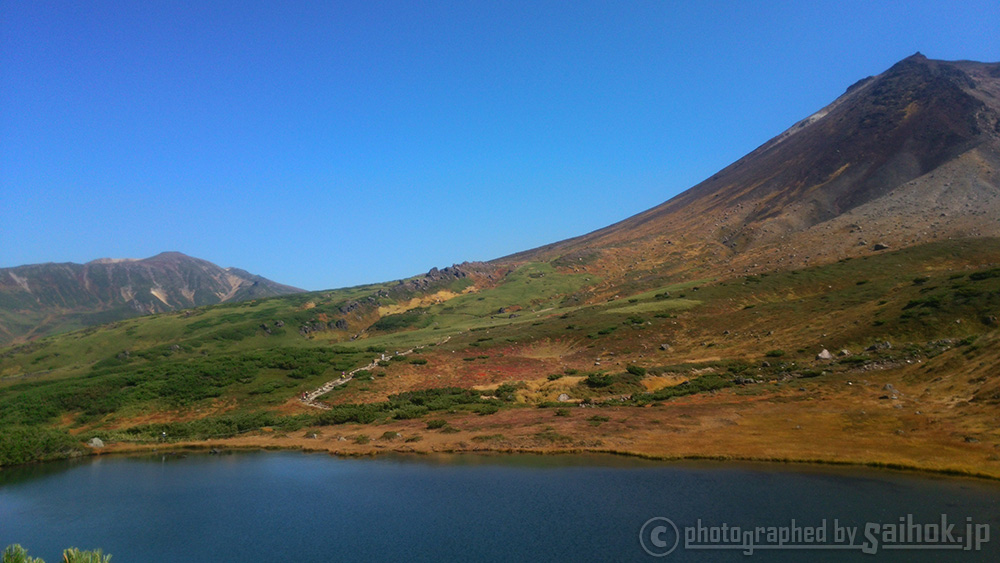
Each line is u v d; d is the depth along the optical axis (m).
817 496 31.58
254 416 63.47
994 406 40.78
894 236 133.50
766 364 69.44
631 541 27.39
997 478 31.78
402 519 32.12
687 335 91.81
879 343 66.12
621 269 195.75
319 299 187.88
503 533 29.34
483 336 109.81
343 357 93.62
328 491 37.91
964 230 124.00
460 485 37.53
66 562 13.77
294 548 28.97
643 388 66.06
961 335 64.00
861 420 44.50
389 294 184.25
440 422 54.97
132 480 42.69
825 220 175.88
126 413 68.19
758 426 46.09
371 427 57.38
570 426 50.44
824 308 87.75
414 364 86.56
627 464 40.19
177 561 27.94
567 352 93.12
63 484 42.06
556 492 35.03
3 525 33.56
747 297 108.31
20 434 51.06
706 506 31.27
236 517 33.72
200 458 49.69
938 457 35.47
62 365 124.12
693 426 47.66
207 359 90.56
